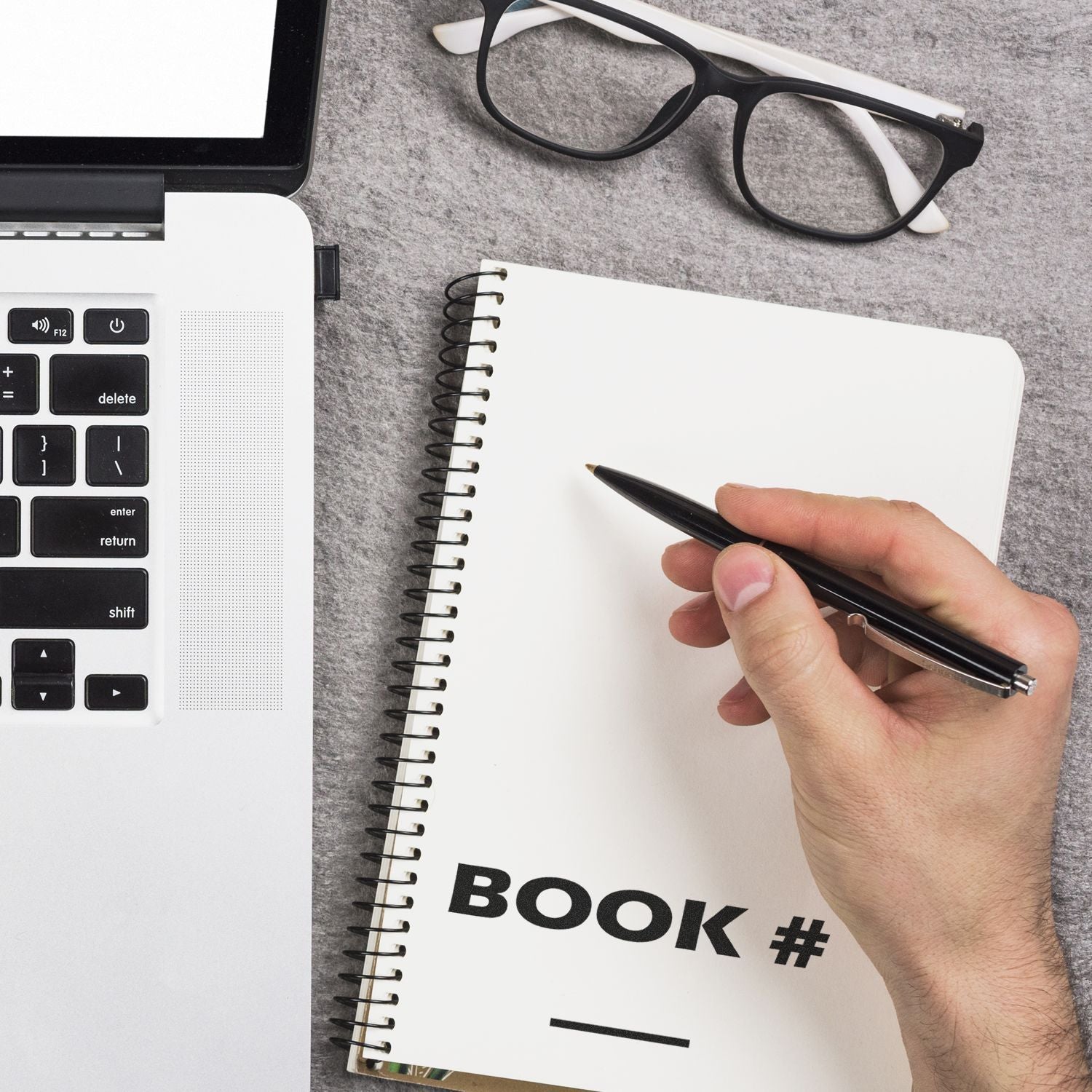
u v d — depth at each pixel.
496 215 0.45
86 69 0.37
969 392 0.44
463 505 0.42
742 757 0.43
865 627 0.36
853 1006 0.43
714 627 0.42
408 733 0.42
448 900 0.42
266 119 0.37
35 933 0.36
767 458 0.43
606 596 0.42
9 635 0.36
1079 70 0.47
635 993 0.42
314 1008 0.43
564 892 0.42
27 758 0.36
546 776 0.42
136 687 0.36
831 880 0.39
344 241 0.44
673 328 0.43
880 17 0.47
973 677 0.34
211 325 0.37
